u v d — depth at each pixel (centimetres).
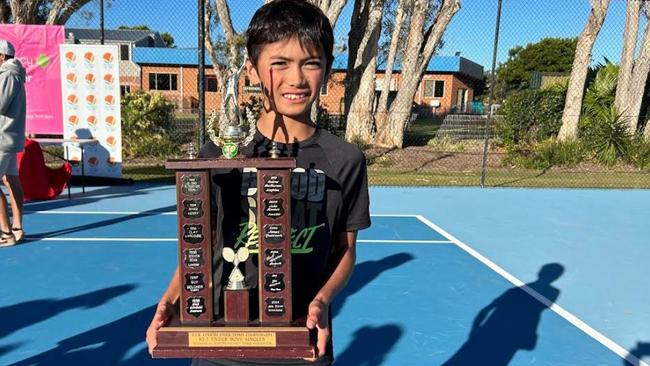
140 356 307
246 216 143
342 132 1656
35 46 915
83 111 930
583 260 538
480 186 1028
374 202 856
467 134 1920
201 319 134
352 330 350
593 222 727
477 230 666
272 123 148
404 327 356
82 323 351
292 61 137
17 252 518
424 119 3331
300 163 146
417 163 1367
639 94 1501
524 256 548
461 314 383
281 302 134
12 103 506
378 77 3259
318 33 137
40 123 935
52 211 723
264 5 146
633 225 712
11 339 326
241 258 137
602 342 343
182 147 1341
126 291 414
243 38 1293
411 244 586
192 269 132
